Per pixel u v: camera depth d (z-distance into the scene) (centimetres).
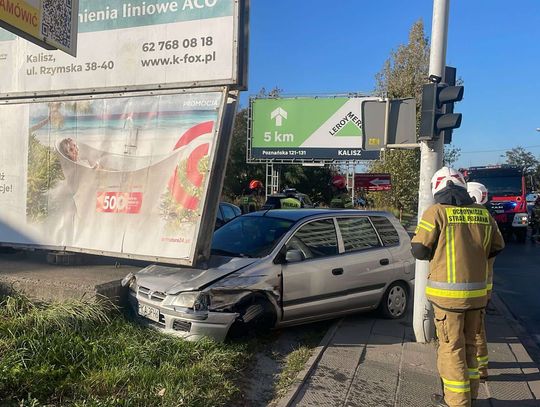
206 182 636
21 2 531
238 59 665
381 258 682
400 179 3183
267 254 583
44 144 740
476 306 398
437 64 582
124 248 670
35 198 736
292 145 2803
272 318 573
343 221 673
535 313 856
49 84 764
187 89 678
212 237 633
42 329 468
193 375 429
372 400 434
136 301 568
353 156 2719
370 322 682
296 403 421
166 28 698
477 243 403
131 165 689
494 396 461
